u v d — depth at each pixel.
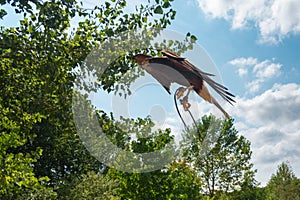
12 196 10.42
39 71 8.40
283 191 58.22
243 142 31.72
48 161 18.83
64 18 8.66
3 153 8.16
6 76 8.67
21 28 8.61
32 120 8.99
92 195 14.47
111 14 8.98
